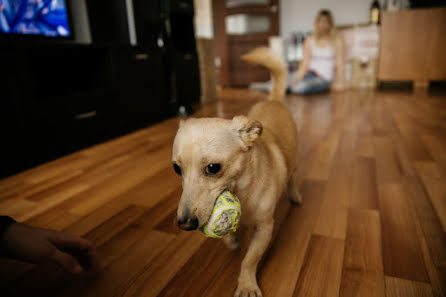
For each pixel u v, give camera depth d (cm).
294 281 98
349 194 154
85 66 287
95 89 270
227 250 114
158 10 343
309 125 304
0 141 191
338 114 349
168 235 124
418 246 111
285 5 700
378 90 550
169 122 344
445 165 184
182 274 102
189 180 86
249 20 719
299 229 126
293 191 146
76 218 140
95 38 281
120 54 284
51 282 100
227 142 89
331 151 222
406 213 134
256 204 98
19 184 182
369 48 579
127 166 205
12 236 63
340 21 664
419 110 346
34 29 238
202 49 468
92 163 215
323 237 120
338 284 95
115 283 99
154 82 334
